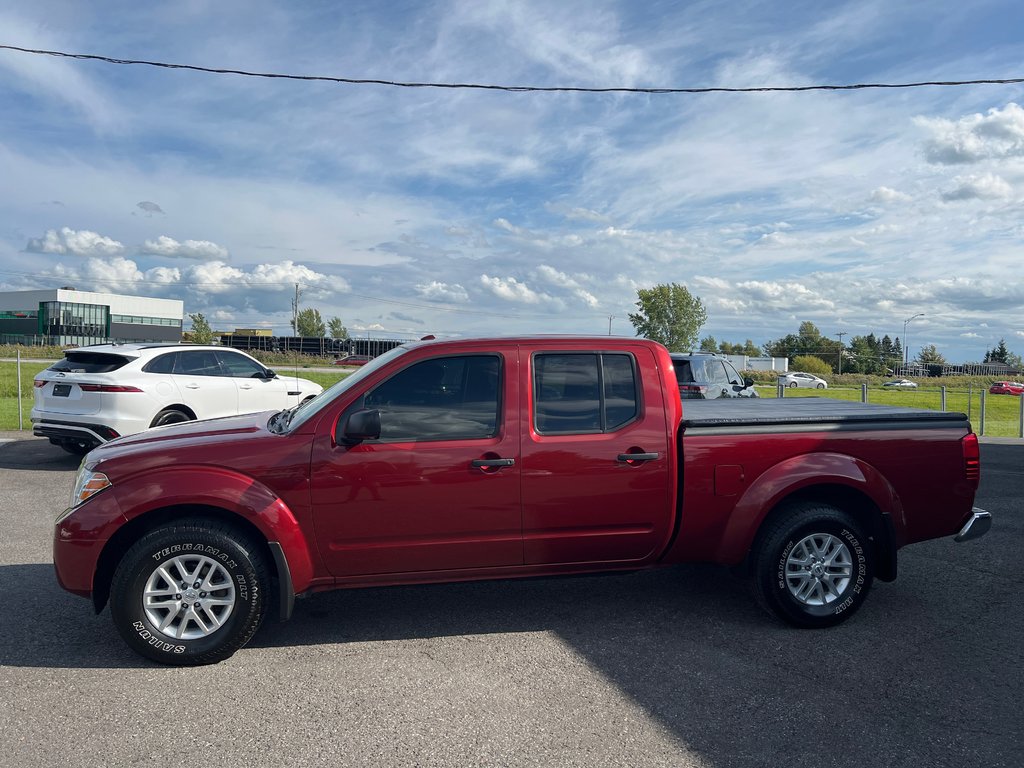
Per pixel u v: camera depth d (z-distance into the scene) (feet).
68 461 35.40
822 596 14.99
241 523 13.71
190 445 13.64
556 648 13.98
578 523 14.43
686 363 40.47
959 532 15.81
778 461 14.94
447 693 12.11
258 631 14.90
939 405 107.55
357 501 13.64
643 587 17.66
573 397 14.62
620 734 10.81
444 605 16.40
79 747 10.36
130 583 12.78
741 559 14.90
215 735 10.73
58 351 192.24
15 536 21.75
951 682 12.53
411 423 14.05
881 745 10.52
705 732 10.87
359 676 12.77
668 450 14.69
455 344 14.49
